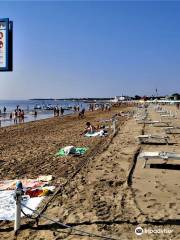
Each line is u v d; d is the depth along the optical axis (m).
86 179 11.52
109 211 8.22
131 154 16.27
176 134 24.58
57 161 15.30
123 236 6.73
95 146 19.81
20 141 23.89
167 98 144.12
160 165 13.47
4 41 8.14
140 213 7.98
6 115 67.31
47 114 78.31
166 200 9.01
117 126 32.84
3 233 7.05
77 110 97.12
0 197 9.41
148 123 33.88
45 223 7.52
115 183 10.85
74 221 7.61
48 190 9.84
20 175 12.57
